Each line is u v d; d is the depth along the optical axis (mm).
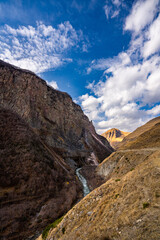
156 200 4758
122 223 4844
